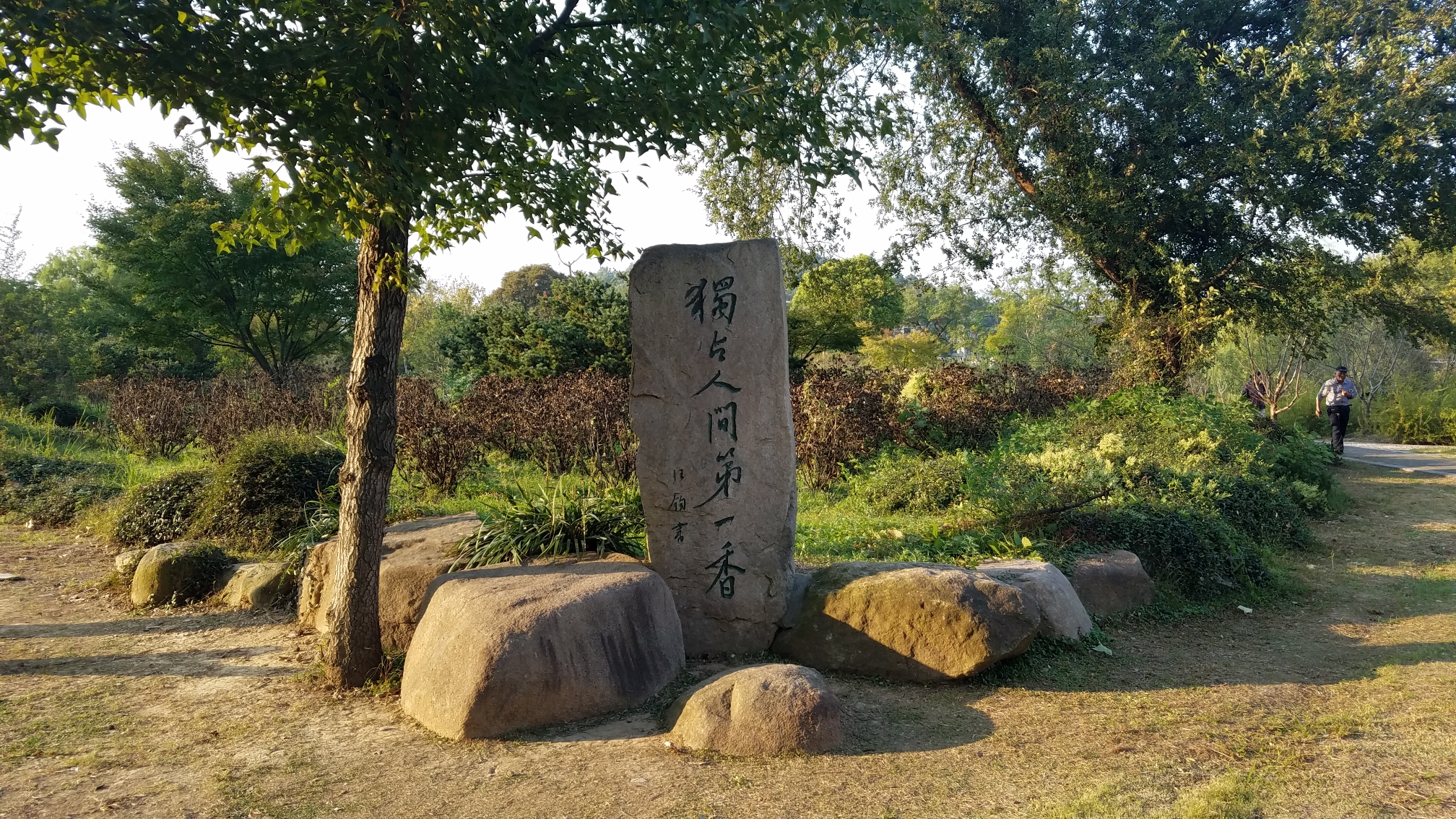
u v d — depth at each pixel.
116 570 7.14
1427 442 19.95
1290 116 12.72
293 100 3.57
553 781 3.56
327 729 4.18
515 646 4.12
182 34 3.26
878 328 27.47
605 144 4.22
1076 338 29.89
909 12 4.00
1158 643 5.50
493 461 11.30
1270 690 4.55
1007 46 13.55
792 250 14.81
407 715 4.34
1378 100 12.10
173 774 3.68
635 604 4.64
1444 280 23.11
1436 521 9.13
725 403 5.28
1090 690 4.61
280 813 3.32
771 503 5.27
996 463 7.68
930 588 4.84
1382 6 12.81
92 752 3.91
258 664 5.23
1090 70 13.31
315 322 21.28
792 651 5.12
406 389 12.97
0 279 20.86
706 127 4.15
